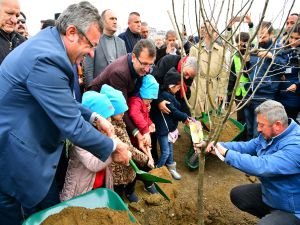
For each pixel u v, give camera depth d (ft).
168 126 11.23
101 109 7.07
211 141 6.84
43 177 5.72
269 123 7.14
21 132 5.35
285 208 7.39
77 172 7.07
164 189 10.43
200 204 7.50
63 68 5.07
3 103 5.26
